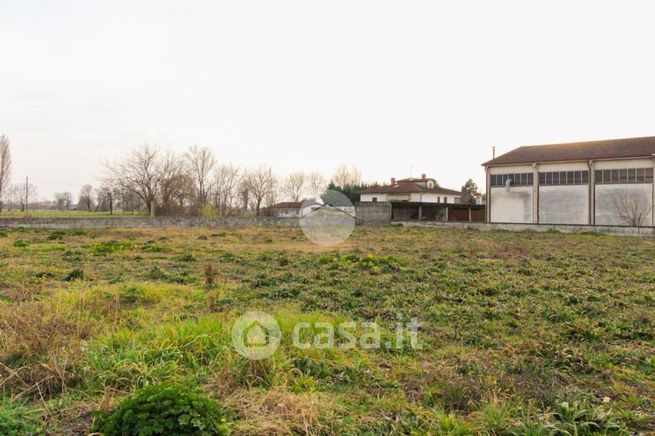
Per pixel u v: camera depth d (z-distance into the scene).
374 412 4.15
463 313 7.85
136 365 4.76
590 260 15.33
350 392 4.58
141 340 5.56
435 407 4.18
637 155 33.12
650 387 4.80
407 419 3.97
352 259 14.62
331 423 3.85
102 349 5.13
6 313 6.07
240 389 4.44
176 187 43.66
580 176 36.25
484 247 19.94
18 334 5.29
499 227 33.56
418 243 22.20
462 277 11.38
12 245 18.75
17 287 9.41
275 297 9.23
